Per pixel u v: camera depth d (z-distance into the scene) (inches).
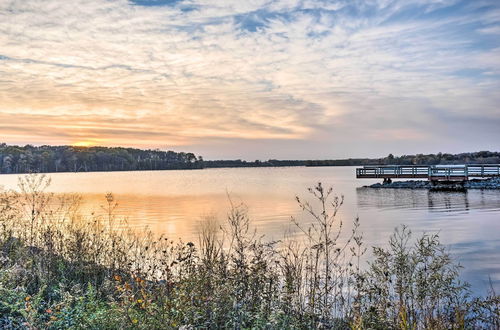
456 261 481.1
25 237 319.6
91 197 1670.8
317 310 219.8
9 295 199.3
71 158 6348.4
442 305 231.6
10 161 4579.2
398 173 1971.0
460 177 1712.6
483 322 236.7
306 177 3932.1
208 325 178.1
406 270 225.8
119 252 291.7
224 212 1043.9
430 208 1059.9
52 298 223.1
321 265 295.0
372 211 1034.7
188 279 207.2
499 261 480.1
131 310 178.2
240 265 219.5
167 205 1307.8
